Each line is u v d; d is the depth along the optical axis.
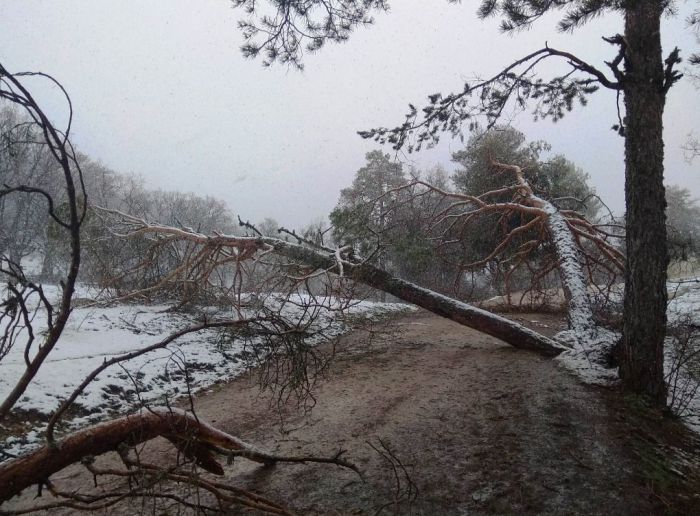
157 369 7.88
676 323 10.49
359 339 12.49
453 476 4.57
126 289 12.73
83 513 4.03
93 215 12.07
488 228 19.09
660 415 6.05
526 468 4.70
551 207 13.66
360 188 22.73
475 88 8.73
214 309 12.38
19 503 4.25
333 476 4.60
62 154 2.79
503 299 20.31
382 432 5.75
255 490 4.34
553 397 6.76
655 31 6.44
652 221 6.41
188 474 3.68
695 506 4.09
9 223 20.11
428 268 17.19
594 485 4.38
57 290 12.84
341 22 8.57
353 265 10.47
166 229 12.21
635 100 6.49
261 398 7.37
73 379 6.73
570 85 8.37
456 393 7.28
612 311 13.42
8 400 2.96
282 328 5.62
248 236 11.71
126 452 3.72
